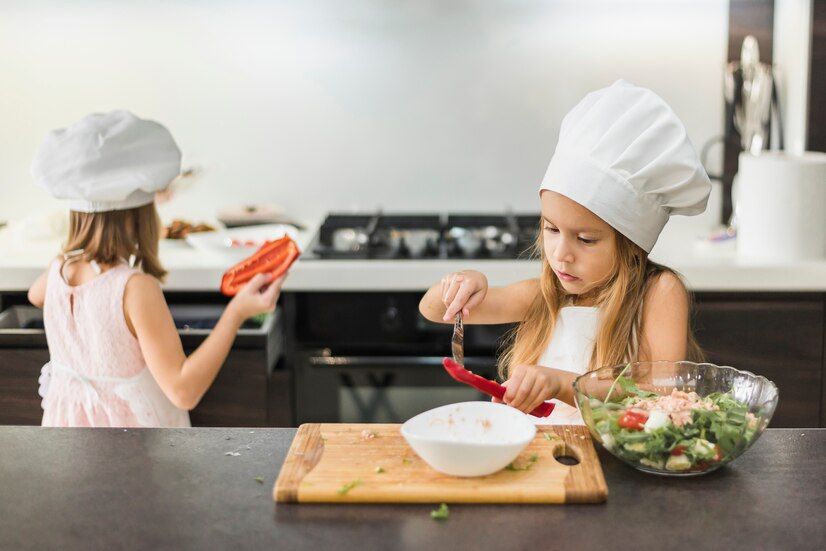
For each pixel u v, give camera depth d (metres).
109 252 1.97
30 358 2.43
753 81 2.88
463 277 1.57
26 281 2.52
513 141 3.06
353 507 1.08
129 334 1.94
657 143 1.41
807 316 2.51
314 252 2.70
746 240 2.60
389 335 2.61
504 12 2.98
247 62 3.03
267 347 2.45
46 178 1.93
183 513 1.07
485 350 2.61
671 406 1.15
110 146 1.93
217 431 1.31
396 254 2.68
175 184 2.79
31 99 3.05
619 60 2.99
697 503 1.08
